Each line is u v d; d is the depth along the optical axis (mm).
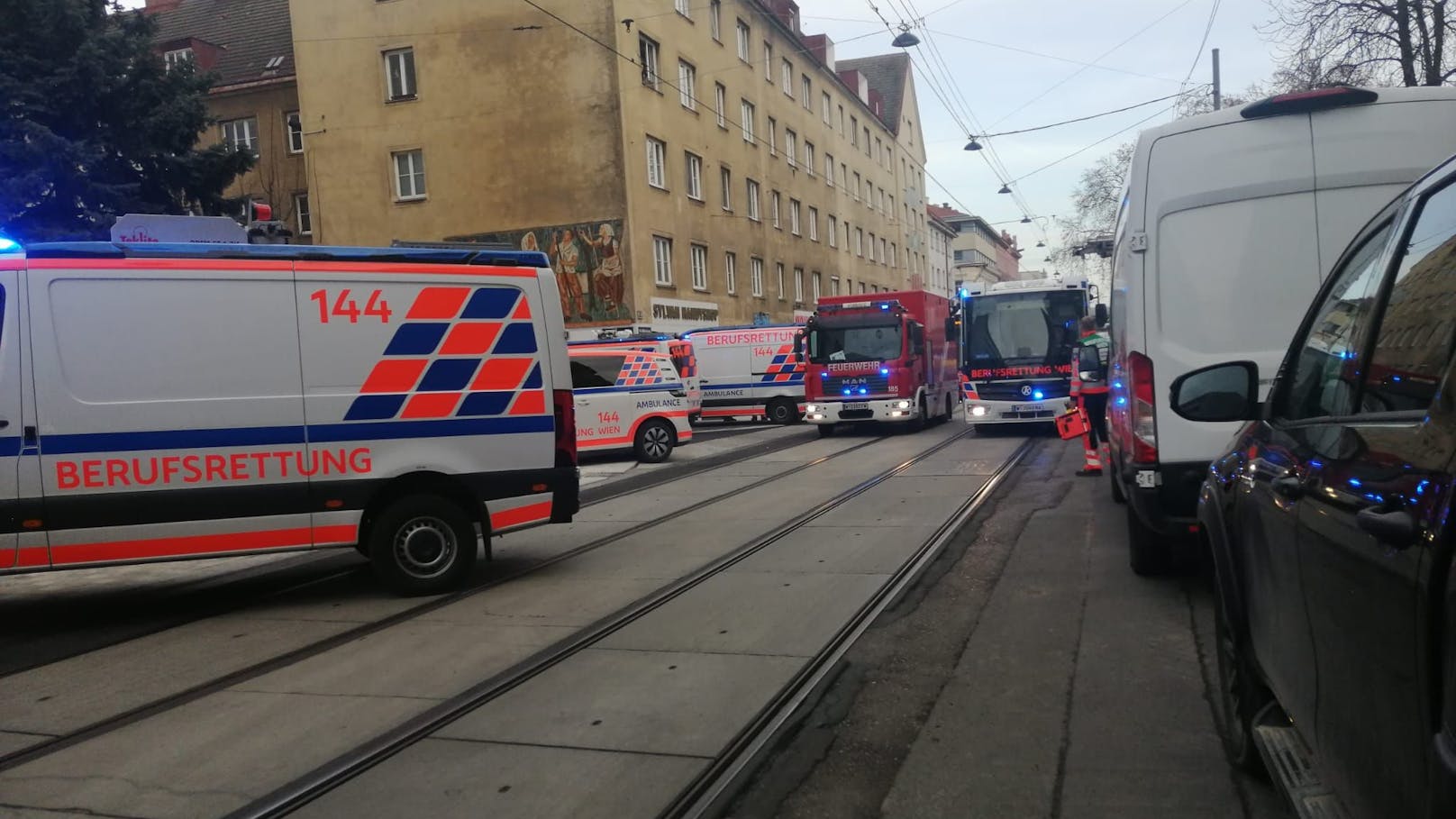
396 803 3674
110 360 6527
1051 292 19406
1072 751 3969
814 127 46719
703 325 32969
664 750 4086
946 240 81375
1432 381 2045
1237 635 3596
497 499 7367
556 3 28453
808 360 21828
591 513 11312
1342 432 2533
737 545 8602
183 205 22500
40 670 5652
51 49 19984
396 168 30047
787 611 6262
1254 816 3359
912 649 5418
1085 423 12680
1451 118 5449
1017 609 6137
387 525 7133
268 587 8008
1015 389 19250
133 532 6543
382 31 29750
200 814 3633
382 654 5680
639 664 5277
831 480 13188
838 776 3836
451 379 7262
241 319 6809
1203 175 5754
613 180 28188
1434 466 1836
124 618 7008
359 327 7059
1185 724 4195
